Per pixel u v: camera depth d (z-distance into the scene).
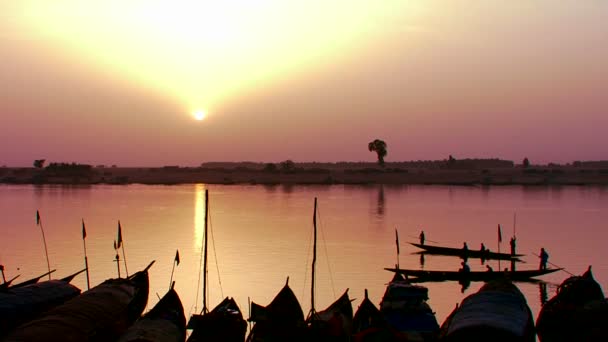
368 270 55.66
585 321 32.19
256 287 48.09
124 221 96.69
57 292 37.53
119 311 33.97
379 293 46.34
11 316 33.59
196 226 89.44
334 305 37.97
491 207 132.50
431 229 89.25
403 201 151.00
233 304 36.12
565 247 72.19
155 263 57.78
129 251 65.12
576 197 173.25
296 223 94.81
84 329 30.19
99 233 80.56
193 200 150.62
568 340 32.69
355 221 99.31
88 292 35.50
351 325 34.66
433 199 160.12
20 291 36.09
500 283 35.22
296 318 35.44
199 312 40.72
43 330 28.84
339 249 68.31
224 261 59.38
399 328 34.03
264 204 137.50
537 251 69.25
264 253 64.44
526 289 49.00
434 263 60.94
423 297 36.62
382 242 74.50
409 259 62.91
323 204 138.12
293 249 67.50
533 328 31.86
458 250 66.56
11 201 144.50
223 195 176.50
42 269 54.69
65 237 76.50
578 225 96.12
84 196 167.38
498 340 28.06
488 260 63.59
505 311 30.28
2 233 80.69
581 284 37.59
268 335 32.69
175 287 47.88
